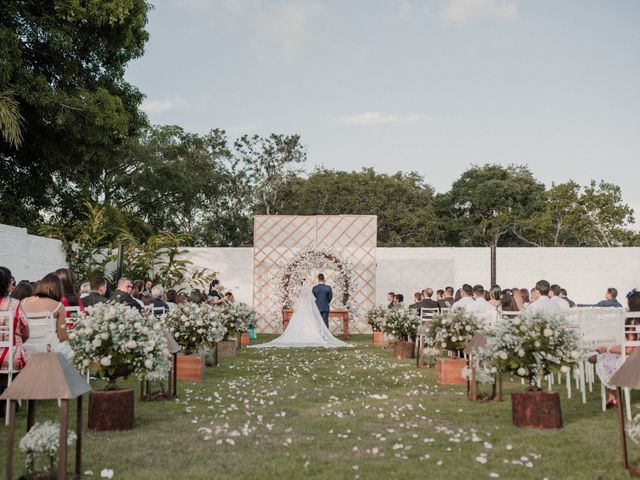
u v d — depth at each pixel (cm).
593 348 602
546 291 782
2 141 1557
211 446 445
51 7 1456
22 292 713
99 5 1440
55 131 1504
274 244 2006
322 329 1522
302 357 1148
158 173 2902
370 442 458
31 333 617
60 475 346
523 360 516
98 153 1581
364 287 1969
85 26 1527
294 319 1520
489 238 3966
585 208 2984
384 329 1165
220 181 3177
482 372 642
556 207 3164
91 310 538
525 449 434
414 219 3675
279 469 383
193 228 3266
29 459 363
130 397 510
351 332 1969
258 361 1069
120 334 524
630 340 639
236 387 744
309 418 553
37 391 348
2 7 1366
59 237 1669
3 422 526
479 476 369
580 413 575
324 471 380
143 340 533
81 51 1584
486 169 4200
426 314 998
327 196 3650
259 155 3591
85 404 621
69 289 782
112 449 437
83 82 1586
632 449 430
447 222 4044
